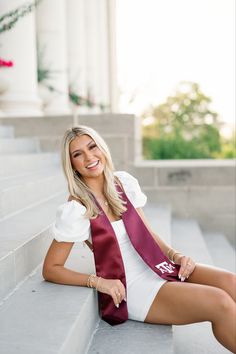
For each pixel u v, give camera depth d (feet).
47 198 15.24
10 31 21.43
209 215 20.62
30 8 21.65
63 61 26.32
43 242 9.84
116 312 7.81
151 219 16.46
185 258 8.47
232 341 7.02
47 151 21.02
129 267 8.05
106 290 7.54
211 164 20.79
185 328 9.86
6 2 20.98
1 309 7.06
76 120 20.72
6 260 7.62
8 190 11.66
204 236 19.85
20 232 9.67
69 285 7.98
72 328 6.32
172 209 20.80
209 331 9.71
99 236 7.77
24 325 6.45
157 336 7.45
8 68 21.58
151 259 8.09
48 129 20.86
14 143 18.44
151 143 41.52
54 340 5.96
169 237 13.52
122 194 8.64
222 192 20.43
